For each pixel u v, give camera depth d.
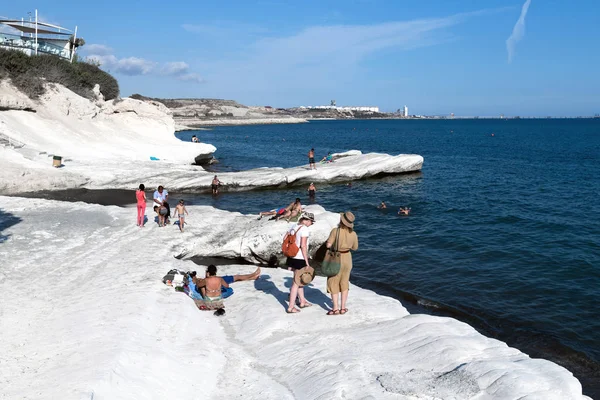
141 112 50.22
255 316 9.66
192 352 7.86
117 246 14.88
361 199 30.55
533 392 6.00
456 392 6.19
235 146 80.00
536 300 13.95
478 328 12.25
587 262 17.25
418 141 99.56
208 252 16.17
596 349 11.07
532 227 22.81
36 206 20.62
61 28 52.25
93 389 5.76
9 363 7.00
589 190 33.78
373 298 10.59
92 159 35.81
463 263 17.47
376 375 6.85
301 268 9.54
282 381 7.12
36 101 40.41
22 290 10.60
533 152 68.38
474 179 39.56
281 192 32.91
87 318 8.76
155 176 32.47
